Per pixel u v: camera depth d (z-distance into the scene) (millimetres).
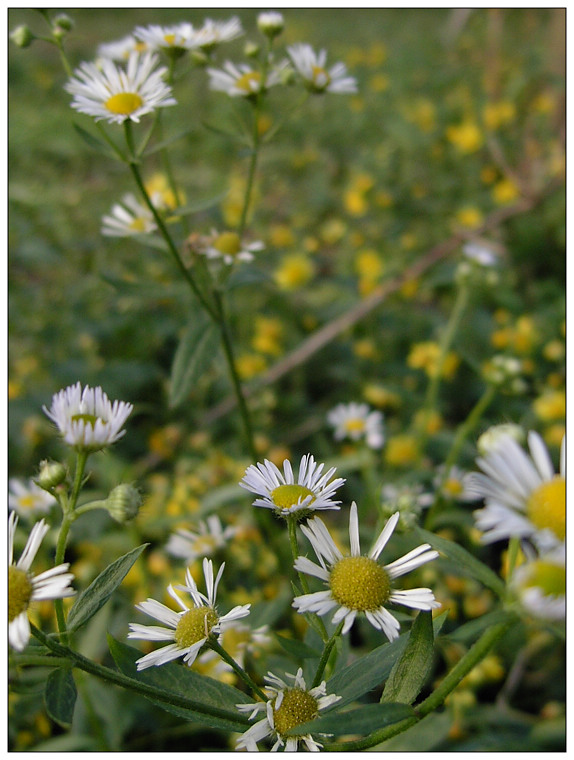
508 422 156
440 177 537
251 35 807
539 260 427
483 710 213
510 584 124
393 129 586
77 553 251
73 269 431
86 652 207
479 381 342
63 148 584
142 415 336
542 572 120
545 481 123
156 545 265
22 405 317
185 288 224
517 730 210
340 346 379
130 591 242
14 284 411
